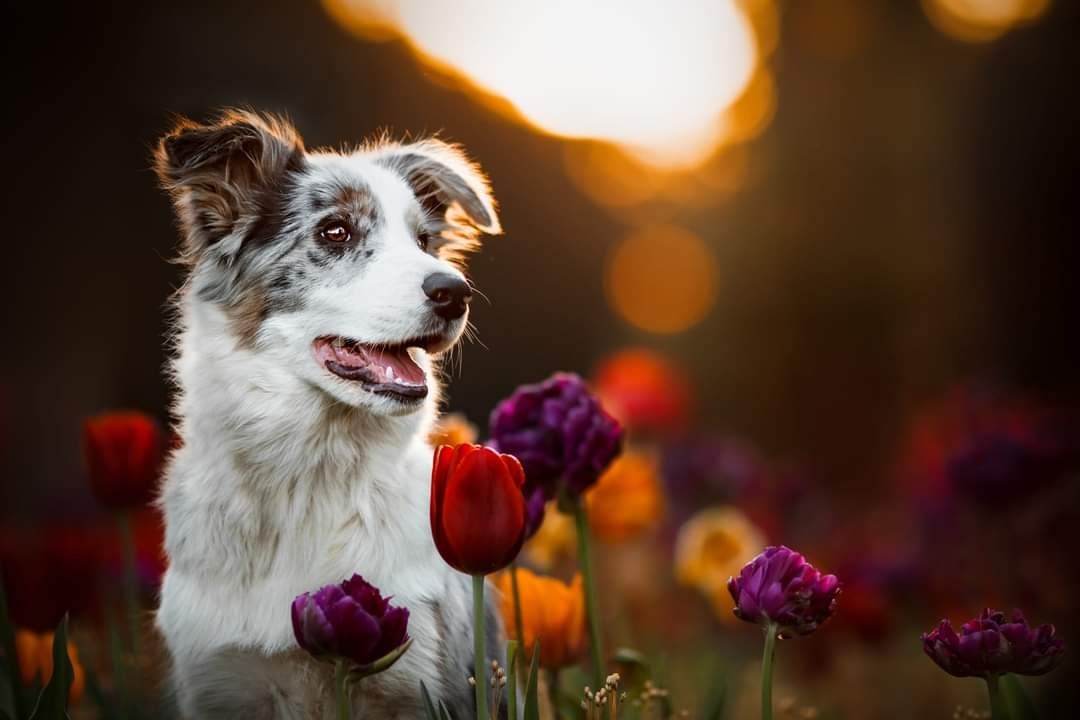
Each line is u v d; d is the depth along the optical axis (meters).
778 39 16.45
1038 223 15.70
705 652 7.10
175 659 4.04
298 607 2.78
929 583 7.31
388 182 4.85
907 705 6.63
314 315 4.35
